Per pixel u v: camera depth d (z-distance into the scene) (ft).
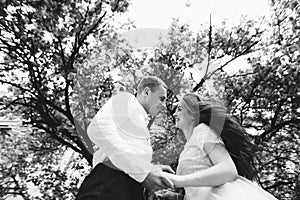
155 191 6.95
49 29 17.88
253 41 20.62
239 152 7.04
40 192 21.07
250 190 6.60
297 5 20.81
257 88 20.74
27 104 19.27
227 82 20.07
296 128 21.22
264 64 21.04
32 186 22.67
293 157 21.39
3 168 21.21
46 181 21.15
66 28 18.10
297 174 20.75
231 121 7.09
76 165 21.11
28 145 21.44
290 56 20.49
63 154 21.76
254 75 20.58
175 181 6.21
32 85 19.47
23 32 18.37
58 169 21.49
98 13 18.11
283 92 20.47
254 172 7.30
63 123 18.98
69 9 17.98
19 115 20.57
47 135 20.99
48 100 18.88
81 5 18.25
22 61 18.94
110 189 6.35
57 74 18.86
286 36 20.97
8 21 18.02
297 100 20.45
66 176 20.84
